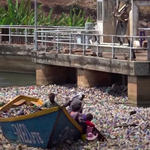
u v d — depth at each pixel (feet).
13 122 50.62
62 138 50.14
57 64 86.22
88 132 51.78
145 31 82.43
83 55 80.64
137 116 61.67
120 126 57.11
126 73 70.08
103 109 67.00
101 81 82.23
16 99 56.90
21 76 106.83
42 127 48.91
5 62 113.19
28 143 50.67
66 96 77.36
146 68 68.23
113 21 90.02
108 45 79.51
